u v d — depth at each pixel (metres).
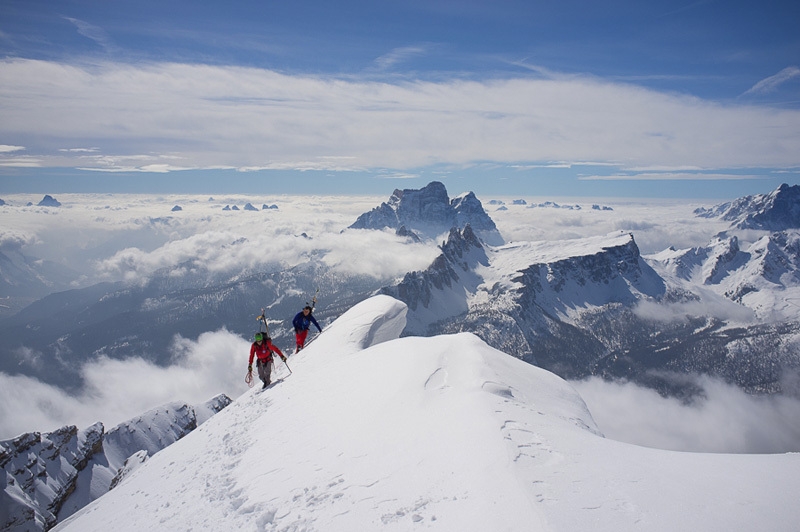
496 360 17.33
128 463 38.59
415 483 9.09
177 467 17.03
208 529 10.54
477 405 12.10
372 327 26.62
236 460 14.31
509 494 7.73
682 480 8.23
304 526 8.85
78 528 16.25
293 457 12.53
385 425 12.45
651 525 6.76
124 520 14.05
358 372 17.78
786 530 6.46
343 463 11.00
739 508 7.08
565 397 16.27
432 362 15.90
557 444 9.96
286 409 16.94
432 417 12.12
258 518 9.80
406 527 7.68
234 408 21.16
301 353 26.23
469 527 7.12
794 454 8.93
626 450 10.09
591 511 7.17
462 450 9.81
